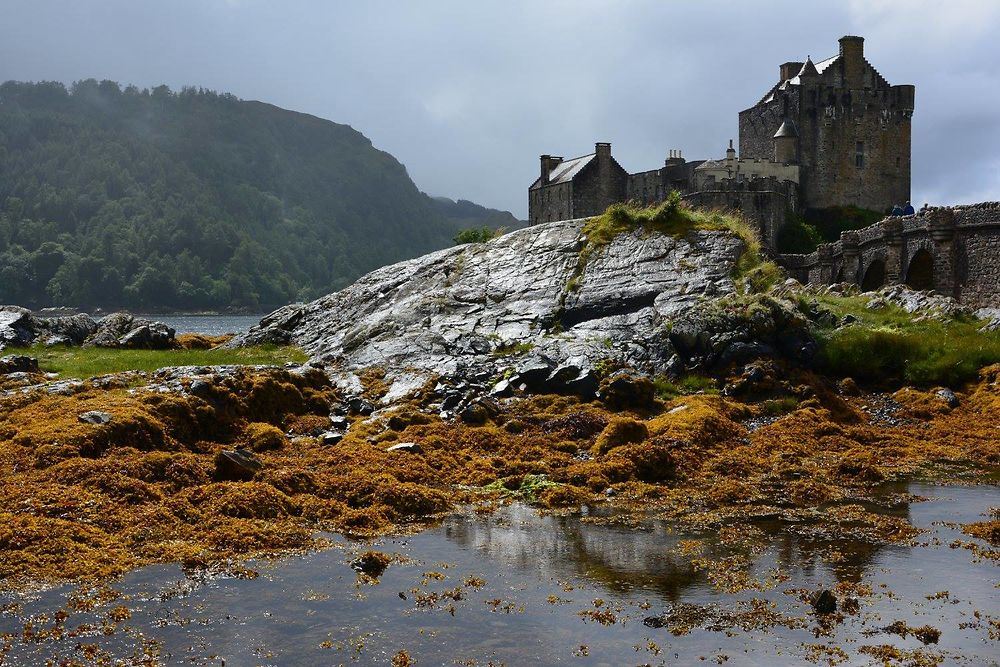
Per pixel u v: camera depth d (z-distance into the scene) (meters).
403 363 29.72
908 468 20.92
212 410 21.97
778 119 126.94
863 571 13.80
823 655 11.02
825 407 25.95
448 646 11.24
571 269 35.38
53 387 23.27
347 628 11.73
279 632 11.59
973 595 12.81
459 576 13.66
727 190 110.44
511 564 14.22
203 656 10.90
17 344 36.53
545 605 12.53
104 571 13.39
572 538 15.63
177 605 12.37
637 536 15.73
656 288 32.69
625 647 11.24
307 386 26.44
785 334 28.84
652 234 36.09
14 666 10.57
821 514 17.03
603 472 19.66
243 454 18.72
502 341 31.17
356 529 16.08
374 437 22.56
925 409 26.22
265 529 15.43
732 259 33.97
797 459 21.41
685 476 20.20
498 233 45.59
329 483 18.00
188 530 15.18
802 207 123.56
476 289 35.81
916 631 11.62
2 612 11.98
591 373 26.78
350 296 40.12
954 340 30.20
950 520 16.52
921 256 60.53
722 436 23.17
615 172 124.62
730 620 12.02
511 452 21.83
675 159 129.88
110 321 40.06
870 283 68.38
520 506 17.92
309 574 13.68
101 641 11.24
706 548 14.98
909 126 126.88
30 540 13.93
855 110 124.12
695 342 28.44
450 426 23.69
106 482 16.66
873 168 125.19
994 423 24.92
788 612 12.28
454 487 19.27
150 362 32.09
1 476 16.88
